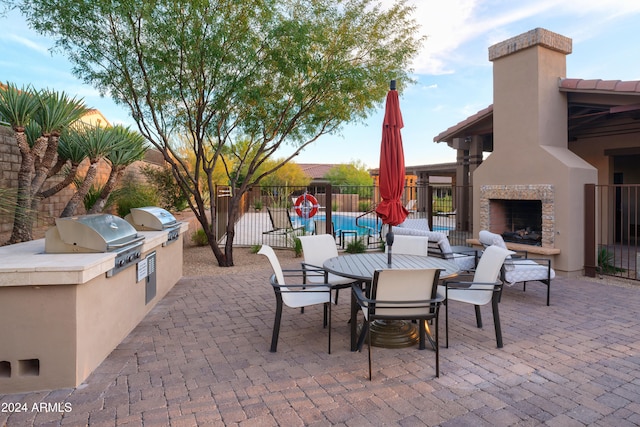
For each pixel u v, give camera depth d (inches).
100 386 121.3
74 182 298.7
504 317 191.6
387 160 171.0
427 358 143.6
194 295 234.7
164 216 243.3
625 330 172.6
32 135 242.1
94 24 255.4
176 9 264.1
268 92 313.1
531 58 305.4
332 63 307.1
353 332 149.7
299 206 430.6
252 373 131.1
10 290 115.8
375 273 129.4
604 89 288.0
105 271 133.3
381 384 123.1
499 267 152.6
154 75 282.2
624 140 383.9
